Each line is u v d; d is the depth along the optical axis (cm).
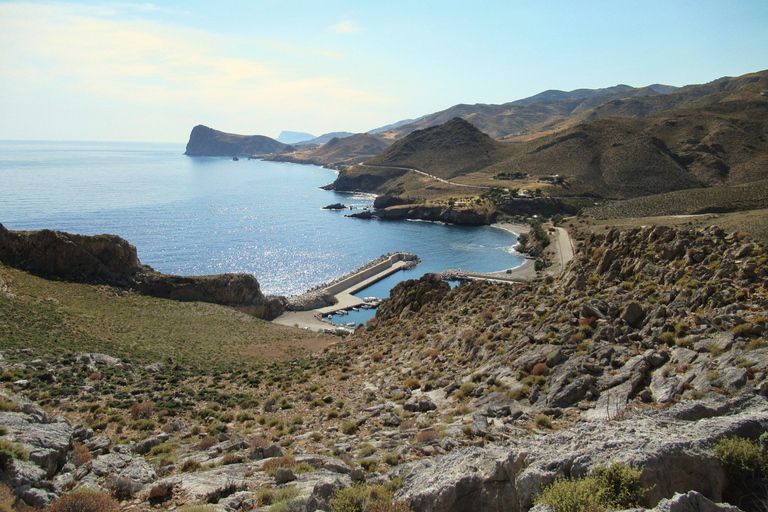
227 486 1488
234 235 18962
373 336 5244
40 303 5716
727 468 1073
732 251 2650
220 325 7275
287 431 2469
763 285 2281
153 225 19612
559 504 976
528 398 2109
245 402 3203
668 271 2809
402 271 15212
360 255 17088
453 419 2131
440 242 19562
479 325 3522
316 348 6394
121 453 2022
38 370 3412
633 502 978
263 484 1517
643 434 1182
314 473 1581
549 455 1196
